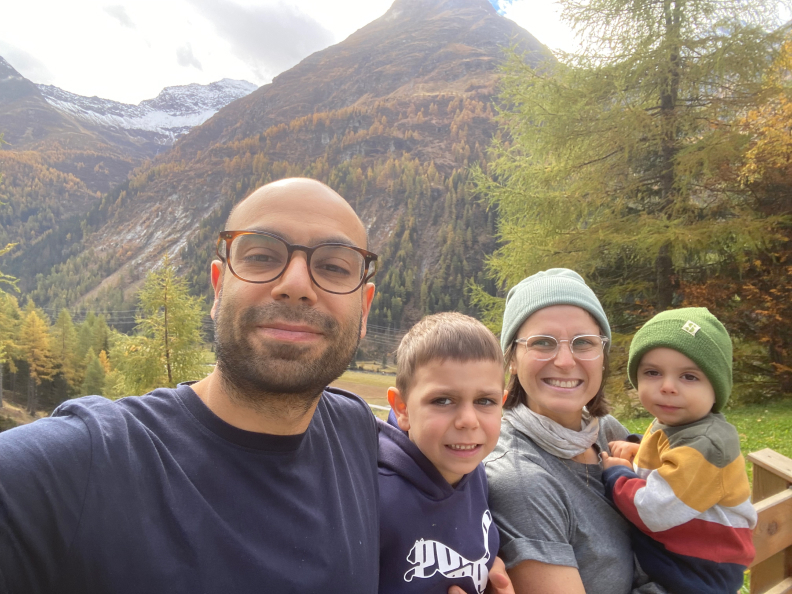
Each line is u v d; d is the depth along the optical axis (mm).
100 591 431
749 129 4074
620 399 4289
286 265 527
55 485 431
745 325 4590
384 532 615
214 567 462
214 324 544
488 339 671
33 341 22391
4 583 407
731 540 705
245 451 516
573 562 649
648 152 4559
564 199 4547
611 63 4484
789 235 4391
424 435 647
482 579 632
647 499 695
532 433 745
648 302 4742
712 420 768
